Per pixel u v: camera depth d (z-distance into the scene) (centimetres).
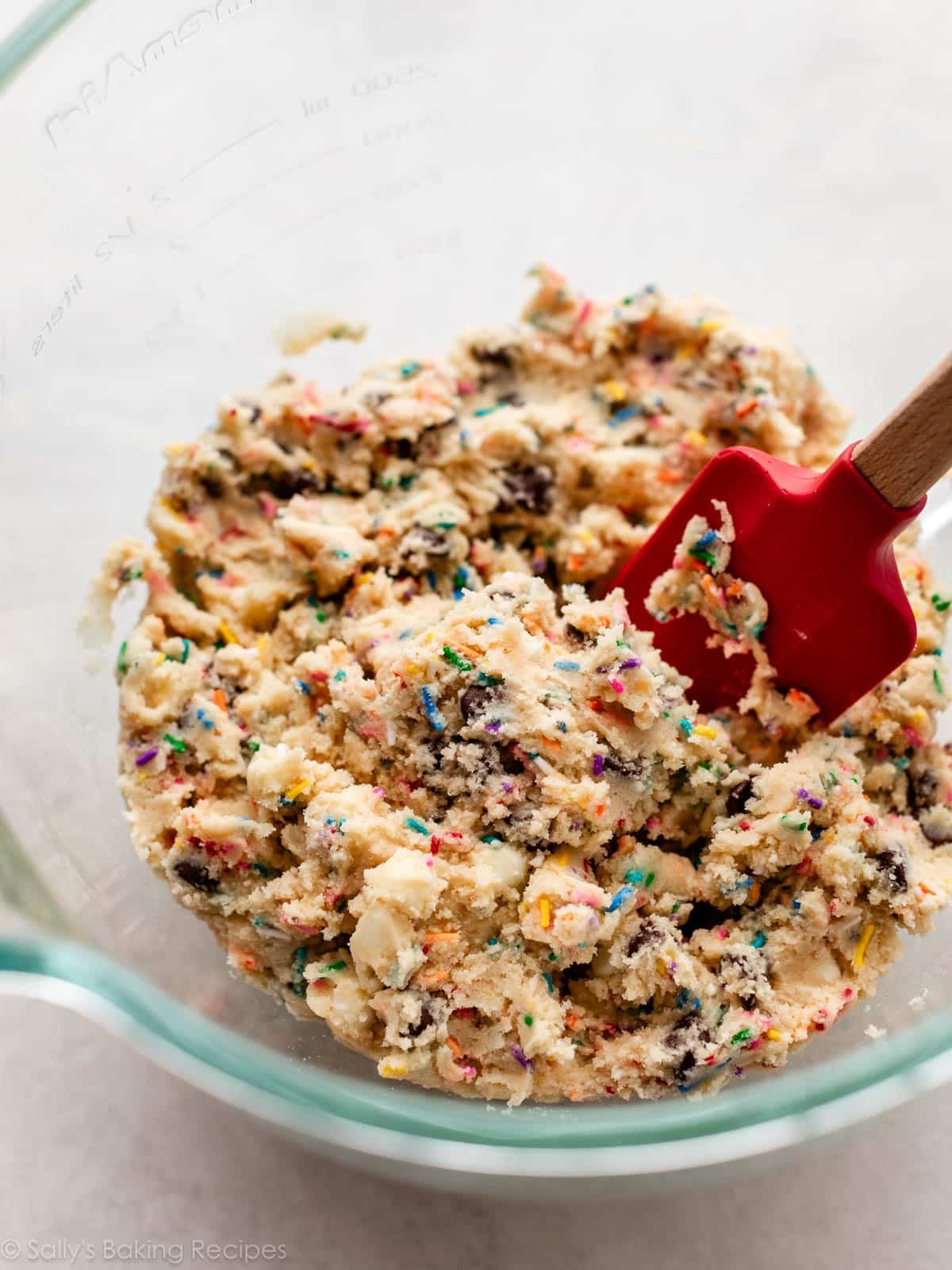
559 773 31
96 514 34
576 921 30
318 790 31
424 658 31
